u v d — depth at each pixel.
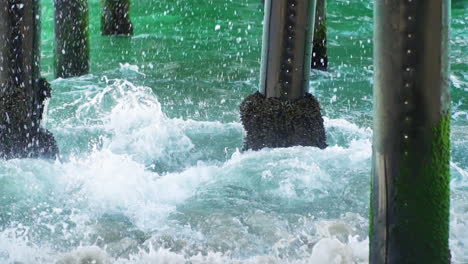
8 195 9.06
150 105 13.21
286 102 10.49
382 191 6.36
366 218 8.59
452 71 16.08
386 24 6.11
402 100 6.16
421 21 6.04
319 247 7.62
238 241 8.04
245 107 10.65
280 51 10.40
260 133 10.55
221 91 14.49
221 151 11.05
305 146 10.54
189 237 8.22
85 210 8.82
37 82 10.18
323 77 15.55
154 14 21.91
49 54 17.95
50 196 9.12
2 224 8.43
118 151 10.96
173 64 16.56
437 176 6.29
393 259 6.42
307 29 10.38
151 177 9.65
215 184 9.53
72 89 14.47
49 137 10.40
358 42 18.88
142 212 8.79
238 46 18.38
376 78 6.25
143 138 11.27
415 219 6.30
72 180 9.51
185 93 14.29
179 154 10.92
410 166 6.23
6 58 9.87
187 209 8.89
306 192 9.27
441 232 6.40
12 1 9.77
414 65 6.10
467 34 19.64
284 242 8.01
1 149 9.98
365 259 7.66
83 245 8.03
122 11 19.28
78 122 12.31
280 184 9.41
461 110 13.49
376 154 6.36
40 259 7.70
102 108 13.19
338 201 9.06
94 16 21.53
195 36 19.41
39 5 10.06
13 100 9.94
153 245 8.02
